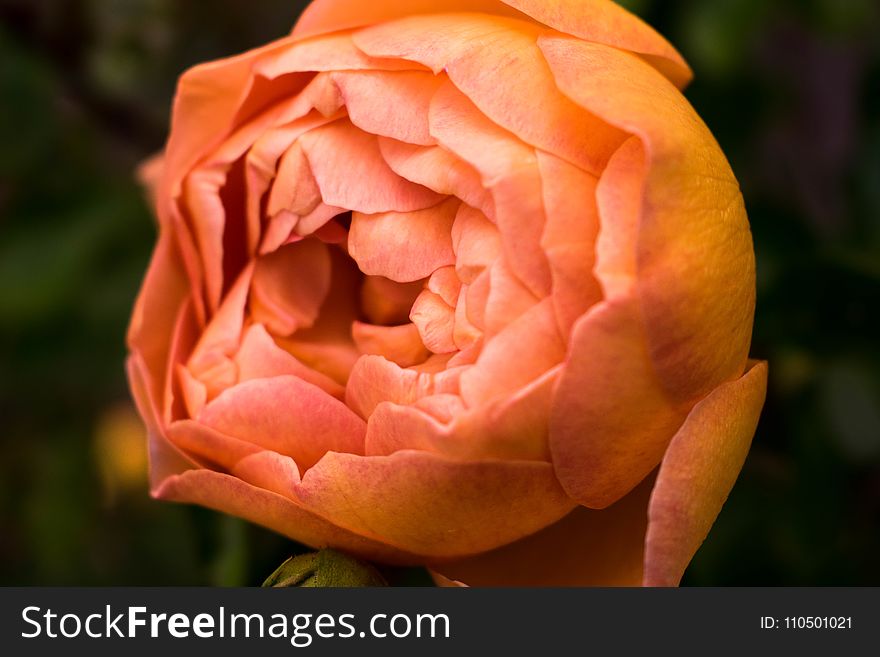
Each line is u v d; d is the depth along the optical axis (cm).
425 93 25
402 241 25
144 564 36
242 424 26
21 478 36
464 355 25
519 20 26
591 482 24
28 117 34
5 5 34
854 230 32
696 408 24
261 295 27
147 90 35
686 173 24
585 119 24
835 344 30
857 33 32
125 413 38
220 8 35
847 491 31
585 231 24
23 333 34
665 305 24
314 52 26
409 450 24
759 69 32
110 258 34
